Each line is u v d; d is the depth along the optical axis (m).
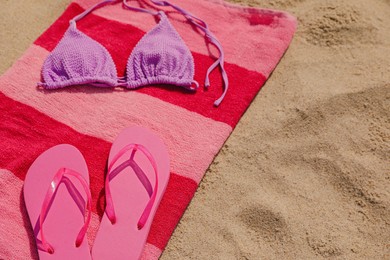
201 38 1.76
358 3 1.88
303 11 1.87
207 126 1.54
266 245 1.33
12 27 1.81
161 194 1.37
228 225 1.37
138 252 1.28
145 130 1.50
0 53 1.74
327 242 1.33
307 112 1.58
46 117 1.53
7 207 1.35
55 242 1.29
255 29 1.79
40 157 1.42
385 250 1.31
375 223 1.36
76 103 1.57
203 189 1.45
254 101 1.64
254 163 1.48
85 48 1.61
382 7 1.89
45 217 1.32
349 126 1.54
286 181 1.44
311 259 1.30
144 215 1.33
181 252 1.33
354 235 1.34
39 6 1.88
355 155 1.48
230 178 1.46
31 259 1.27
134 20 1.79
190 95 1.61
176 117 1.55
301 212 1.38
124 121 1.54
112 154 1.44
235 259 1.31
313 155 1.48
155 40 1.65
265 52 1.71
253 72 1.67
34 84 1.59
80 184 1.39
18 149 1.46
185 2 1.86
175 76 1.61
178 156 1.47
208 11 1.84
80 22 1.77
